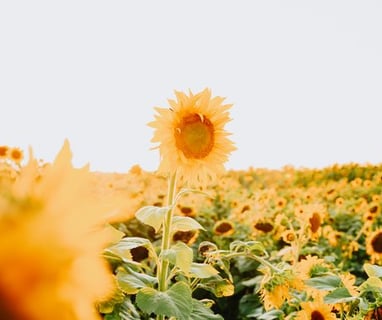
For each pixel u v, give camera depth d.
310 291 1.16
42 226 0.21
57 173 0.24
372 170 8.57
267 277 1.11
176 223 0.98
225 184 5.23
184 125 1.04
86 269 0.22
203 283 1.05
